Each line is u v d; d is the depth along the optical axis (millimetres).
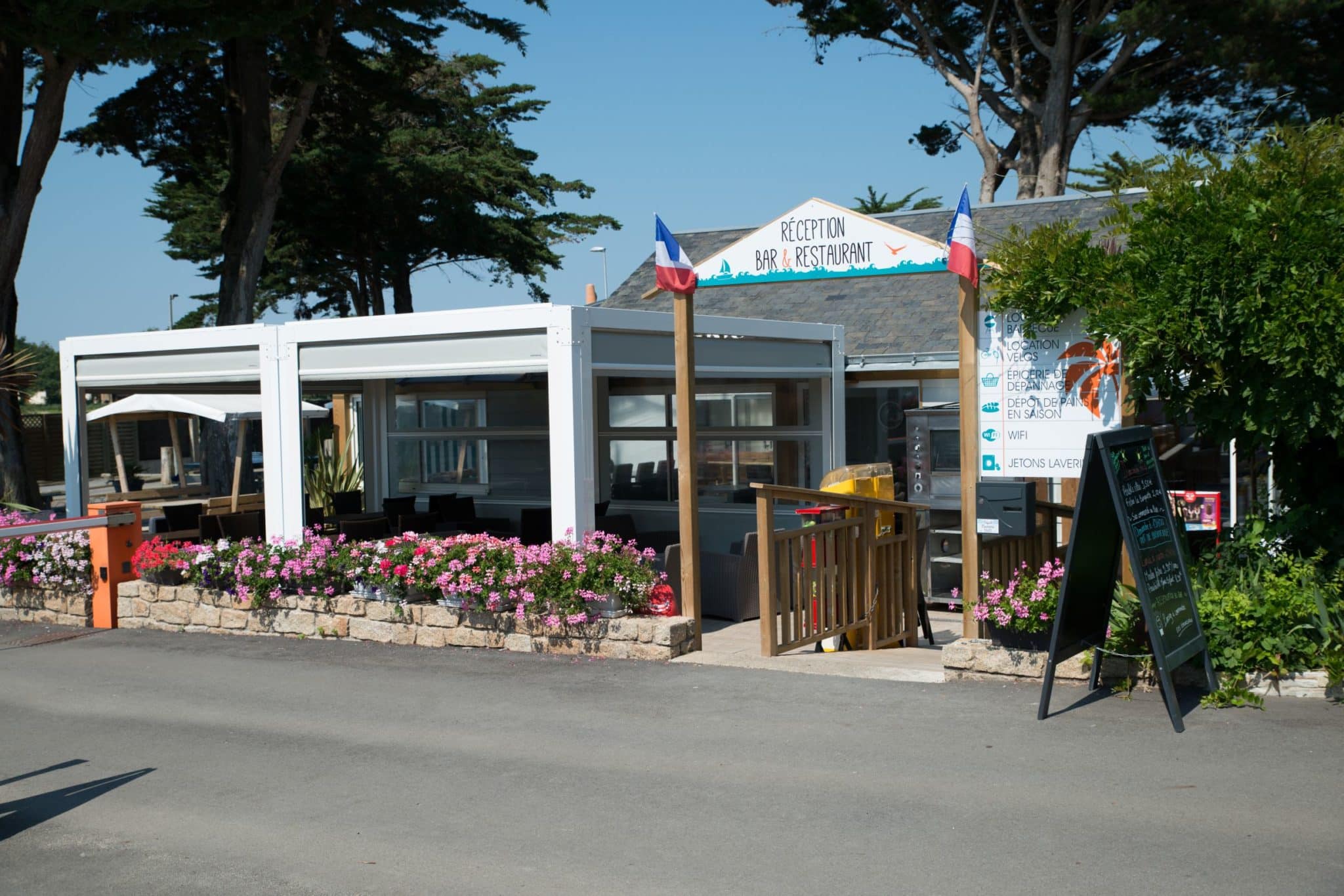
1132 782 5527
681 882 4719
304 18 21719
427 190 40688
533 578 8852
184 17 17344
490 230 41688
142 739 7176
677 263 8930
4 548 11305
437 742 6828
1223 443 7168
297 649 9586
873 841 5027
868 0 28391
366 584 9758
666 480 14508
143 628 10852
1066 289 7332
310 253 41250
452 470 15672
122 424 40906
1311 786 5371
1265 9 23375
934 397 13977
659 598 8992
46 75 17531
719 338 11641
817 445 13578
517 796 5832
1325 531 7453
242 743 7000
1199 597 7047
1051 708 6750
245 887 4887
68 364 12891
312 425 21906
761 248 9297
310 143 38688
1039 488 11000
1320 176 6660
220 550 10484
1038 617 7117
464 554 9359
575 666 8500
